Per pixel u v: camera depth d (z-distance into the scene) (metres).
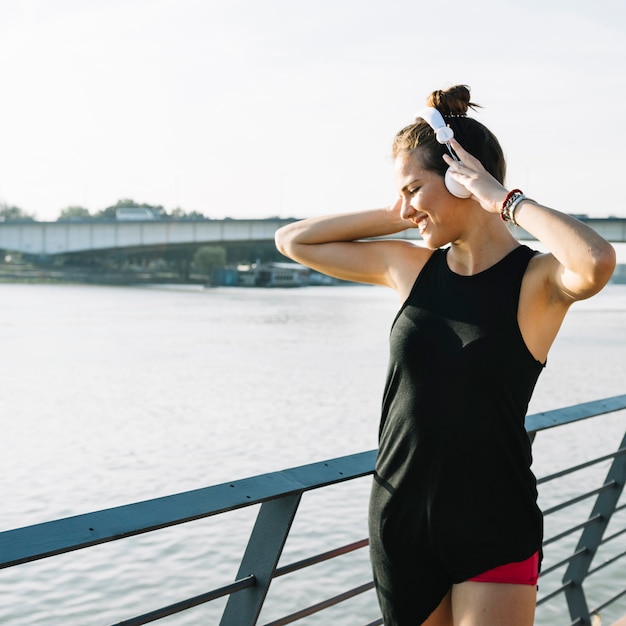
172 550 13.47
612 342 54.16
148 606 11.56
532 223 1.78
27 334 58.00
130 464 21.52
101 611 11.41
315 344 53.31
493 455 1.87
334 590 11.52
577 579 3.56
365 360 44.81
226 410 29.17
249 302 102.94
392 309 94.12
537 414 2.71
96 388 34.75
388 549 2.00
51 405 30.67
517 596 1.88
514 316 1.86
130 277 153.88
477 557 1.88
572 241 1.71
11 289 118.50
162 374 39.03
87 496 18.67
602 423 23.30
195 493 1.76
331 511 14.77
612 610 10.04
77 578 12.45
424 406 1.90
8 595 11.88
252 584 1.98
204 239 75.00
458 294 1.92
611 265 1.69
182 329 62.97
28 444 23.70
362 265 2.22
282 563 12.41
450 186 1.90
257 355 46.66
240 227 74.56
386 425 2.02
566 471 3.11
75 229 76.25
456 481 1.88
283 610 10.91
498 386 1.86
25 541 1.47
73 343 52.97
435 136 1.94
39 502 18.16
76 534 1.53
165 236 74.81
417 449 1.91
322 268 2.28
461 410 1.86
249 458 22.20
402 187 1.98
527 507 1.93
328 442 24.08
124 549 13.49
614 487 3.48
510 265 1.90
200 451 22.89
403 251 2.16
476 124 2.00
